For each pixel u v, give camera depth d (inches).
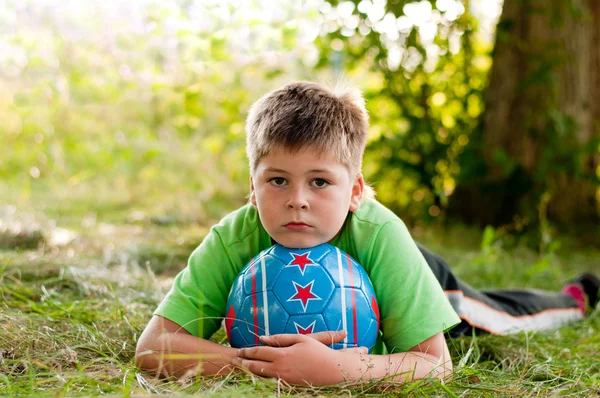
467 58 252.7
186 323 86.1
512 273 179.9
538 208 239.3
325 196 82.0
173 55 283.3
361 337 80.8
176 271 162.9
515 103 247.9
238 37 249.6
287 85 89.6
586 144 237.8
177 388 75.6
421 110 254.2
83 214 249.4
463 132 255.8
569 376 91.2
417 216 258.5
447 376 82.2
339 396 73.2
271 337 77.9
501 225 245.1
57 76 280.7
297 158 80.4
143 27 281.7
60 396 69.5
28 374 78.9
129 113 315.9
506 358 100.4
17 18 286.2
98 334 97.1
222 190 300.4
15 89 301.9
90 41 288.8
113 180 301.9
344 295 80.5
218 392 72.1
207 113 285.0
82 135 302.4
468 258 192.4
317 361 76.2
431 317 84.7
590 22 251.6
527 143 245.8
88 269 141.0
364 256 88.4
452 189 258.7
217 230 92.7
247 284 82.3
